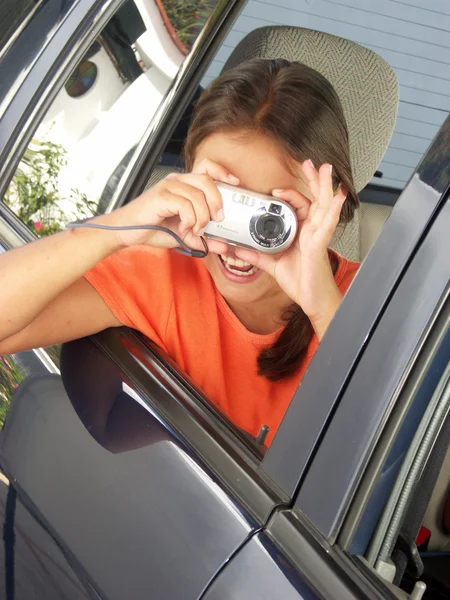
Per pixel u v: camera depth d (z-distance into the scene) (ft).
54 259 3.57
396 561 2.81
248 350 3.95
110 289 3.85
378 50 4.18
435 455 2.92
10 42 5.16
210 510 2.82
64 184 4.57
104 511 3.14
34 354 3.97
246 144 3.65
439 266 2.44
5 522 3.66
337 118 3.85
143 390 3.41
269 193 3.67
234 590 2.60
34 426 3.68
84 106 4.60
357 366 2.56
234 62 4.47
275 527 2.64
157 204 3.43
